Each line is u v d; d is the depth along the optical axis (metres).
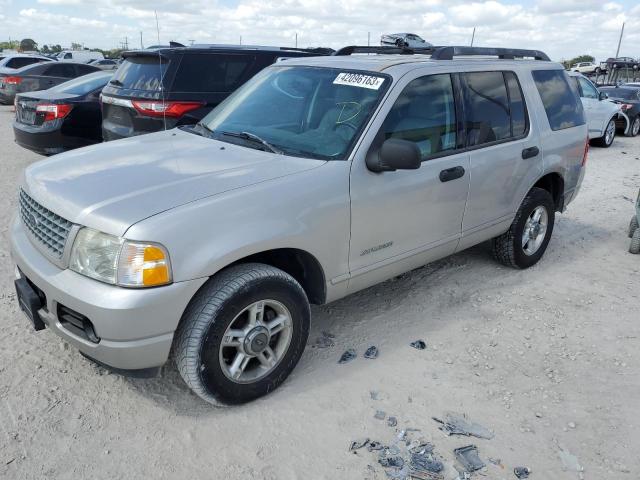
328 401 3.27
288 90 4.09
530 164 4.86
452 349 3.88
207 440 2.93
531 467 2.85
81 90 8.33
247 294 2.96
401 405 3.27
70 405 3.14
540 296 4.78
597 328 4.28
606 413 3.28
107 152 3.64
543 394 3.44
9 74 16.19
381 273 3.83
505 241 5.08
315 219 3.24
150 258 2.65
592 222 7.05
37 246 3.09
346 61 4.11
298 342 3.34
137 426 3.01
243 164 3.32
